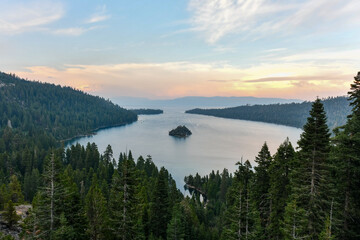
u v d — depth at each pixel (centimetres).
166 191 4181
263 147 3356
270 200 3025
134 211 2634
